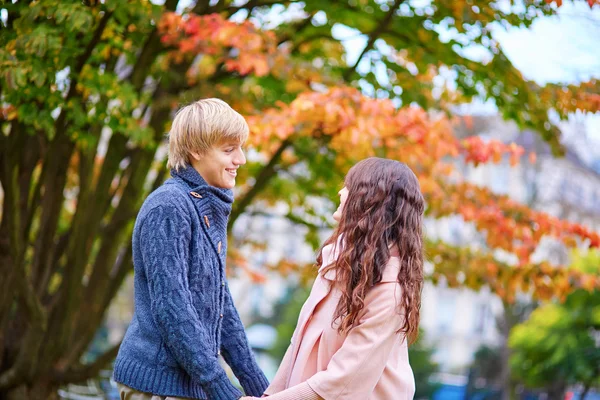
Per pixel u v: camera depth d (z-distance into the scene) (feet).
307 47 23.81
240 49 17.47
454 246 24.16
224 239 8.66
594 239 21.30
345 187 8.98
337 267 8.53
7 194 17.47
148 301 8.25
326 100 16.93
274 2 20.76
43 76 14.65
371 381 8.23
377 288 8.34
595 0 17.69
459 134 46.88
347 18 21.59
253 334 98.53
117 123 17.12
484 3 17.97
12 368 19.98
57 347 20.36
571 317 60.23
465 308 130.72
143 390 8.04
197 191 8.43
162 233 8.02
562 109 19.66
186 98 19.72
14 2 15.94
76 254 20.17
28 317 19.12
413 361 77.71
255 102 21.09
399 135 18.60
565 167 99.50
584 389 64.13
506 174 106.83
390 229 8.54
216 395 7.83
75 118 16.34
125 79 20.75
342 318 8.39
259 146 19.63
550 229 21.38
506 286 22.65
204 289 8.30
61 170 19.43
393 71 21.81
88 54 16.31
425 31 20.11
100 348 80.07
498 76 19.85
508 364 67.72
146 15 16.85
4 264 18.69
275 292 126.00
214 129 8.42
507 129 68.74
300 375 8.67
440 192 21.09
